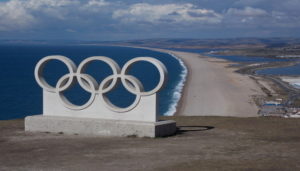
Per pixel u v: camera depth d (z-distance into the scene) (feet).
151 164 42.88
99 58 67.77
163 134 64.44
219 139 60.54
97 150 51.88
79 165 43.19
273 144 54.90
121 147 53.88
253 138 61.16
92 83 67.87
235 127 75.10
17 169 41.98
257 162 42.68
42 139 61.41
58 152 50.88
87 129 66.13
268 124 77.66
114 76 66.69
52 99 70.74
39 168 42.19
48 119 68.54
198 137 63.16
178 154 48.29
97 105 68.08
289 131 68.28
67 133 67.26
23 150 52.60
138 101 65.31
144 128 62.69
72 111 69.51
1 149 53.47
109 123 64.75
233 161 43.45
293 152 48.52
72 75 69.00
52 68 431.02
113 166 42.37
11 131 70.38
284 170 39.01
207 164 42.06
